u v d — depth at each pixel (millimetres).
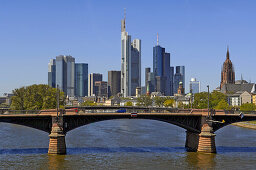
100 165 74938
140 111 100500
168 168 73188
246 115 95625
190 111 97562
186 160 81188
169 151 93250
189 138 100250
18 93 173375
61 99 191000
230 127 173875
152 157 84500
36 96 173625
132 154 88188
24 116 83625
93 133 135875
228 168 73562
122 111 97062
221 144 106688
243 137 125750
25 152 88562
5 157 81875
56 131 85312
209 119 93812
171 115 92500
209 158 83688
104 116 89750
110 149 95500
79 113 88062
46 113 87250
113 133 137125
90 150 93125
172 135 131250
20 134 129375
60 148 86062
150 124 192750
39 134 129625
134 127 168750
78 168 71875
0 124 180500
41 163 75812
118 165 75250
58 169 70938
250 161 80312
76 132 139250
